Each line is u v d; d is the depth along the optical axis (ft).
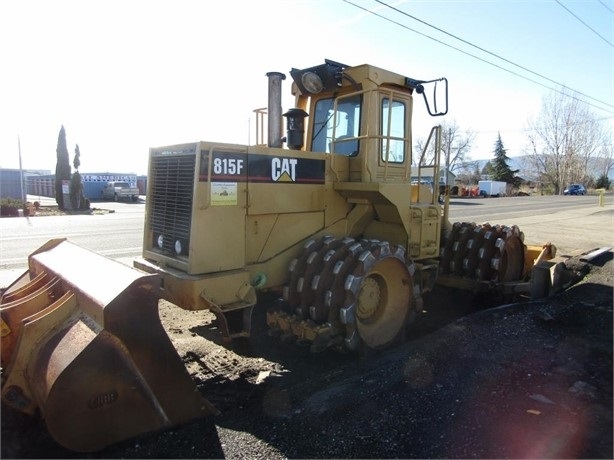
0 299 12.89
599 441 9.20
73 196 90.43
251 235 14.26
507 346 14.42
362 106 16.79
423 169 23.41
